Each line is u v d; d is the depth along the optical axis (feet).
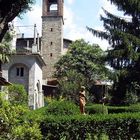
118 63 146.10
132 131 52.85
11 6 65.82
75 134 53.26
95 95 216.33
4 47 100.01
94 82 228.43
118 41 147.74
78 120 53.52
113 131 53.16
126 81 143.95
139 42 144.46
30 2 68.90
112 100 147.74
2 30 65.00
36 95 196.54
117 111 111.96
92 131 53.31
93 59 236.63
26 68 191.42
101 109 102.47
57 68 240.53
